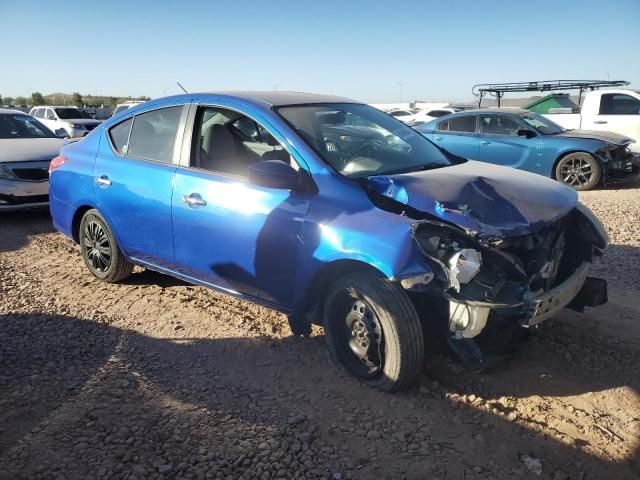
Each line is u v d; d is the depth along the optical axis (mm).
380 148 4191
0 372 3635
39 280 5531
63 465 2730
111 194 4875
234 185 3988
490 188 3650
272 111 4035
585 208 4105
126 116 5043
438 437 3049
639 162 11109
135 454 2832
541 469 2816
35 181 8039
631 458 2900
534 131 11008
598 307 4730
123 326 4453
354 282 3391
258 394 3457
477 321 3135
